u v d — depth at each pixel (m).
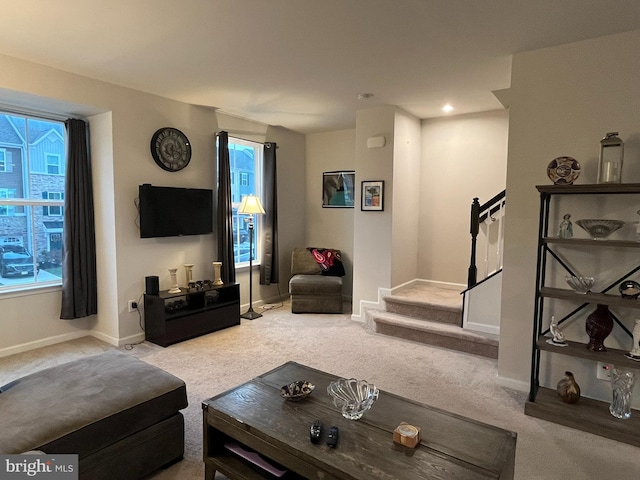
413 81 3.58
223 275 4.70
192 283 4.35
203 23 2.48
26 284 3.86
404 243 4.88
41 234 3.94
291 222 6.02
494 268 4.69
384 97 4.10
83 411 1.83
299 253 5.75
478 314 3.79
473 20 2.41
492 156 4.67
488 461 1.52
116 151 3.79
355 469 1.47
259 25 2.51
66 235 3.88
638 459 2.22
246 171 5.43
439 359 3.63
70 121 3.83
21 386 2.05
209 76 3.50
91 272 4.07
